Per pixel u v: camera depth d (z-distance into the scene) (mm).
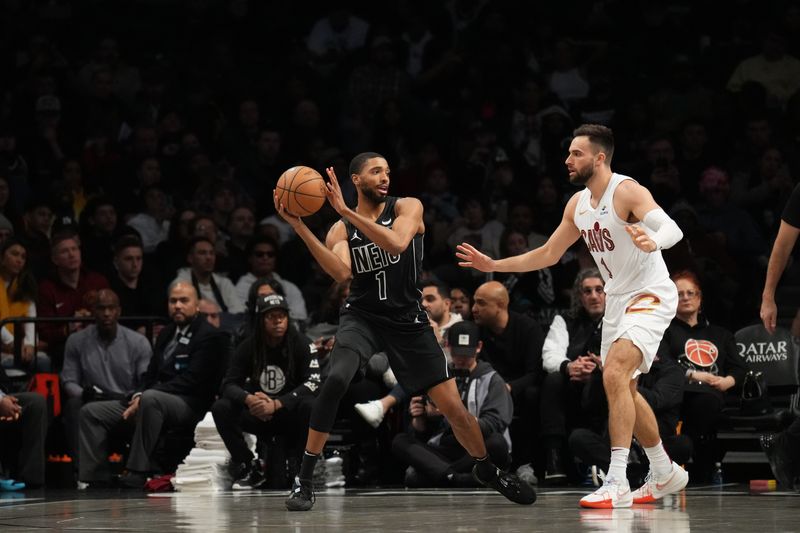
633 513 6309
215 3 19094
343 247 6797
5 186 13352
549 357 10141
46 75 16328
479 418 9562
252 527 5656
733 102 15969
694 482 10070
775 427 9766
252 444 10219
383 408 10133
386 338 6820
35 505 7695
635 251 6762
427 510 6715
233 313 12211
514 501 7078
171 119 16266
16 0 18109
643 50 17922
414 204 6848
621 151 16484
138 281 12570
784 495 7934
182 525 5844
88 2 18656
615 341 6789
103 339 11086
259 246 12516
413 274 6820
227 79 17953
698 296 10125
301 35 19188
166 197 14891
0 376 10609
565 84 17453
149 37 18844
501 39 17906
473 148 16125
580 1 18500
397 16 18766
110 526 5855
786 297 12984
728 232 14047
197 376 10508
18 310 11688
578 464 10156
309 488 6762
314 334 11102
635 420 7082
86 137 16375
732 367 10109
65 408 10812
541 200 15000
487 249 14125
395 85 17375
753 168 14992
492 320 10523
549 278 12898
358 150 17094
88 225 13625
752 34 17688
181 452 10820
